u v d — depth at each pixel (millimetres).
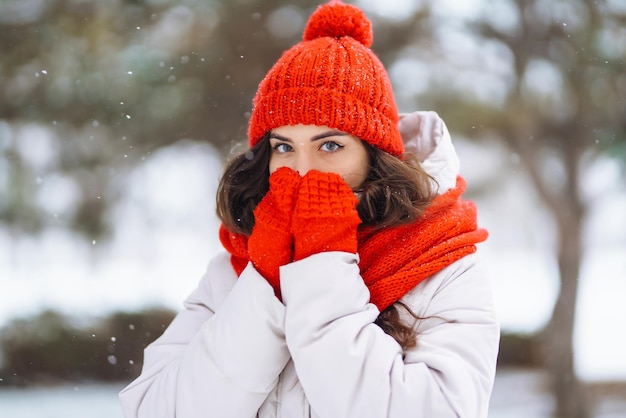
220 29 7875
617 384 8203
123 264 10242
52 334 7914
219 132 8133
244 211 1703
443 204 1595
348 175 1563
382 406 1353
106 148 7953
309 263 1437
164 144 8164
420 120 1774
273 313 1439
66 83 7562
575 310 7863
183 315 1713
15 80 7633
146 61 7734
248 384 1424
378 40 7973
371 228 1584
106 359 7910
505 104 7715
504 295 11258
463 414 1350
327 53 1562
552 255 11203
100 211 8312
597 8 7234
